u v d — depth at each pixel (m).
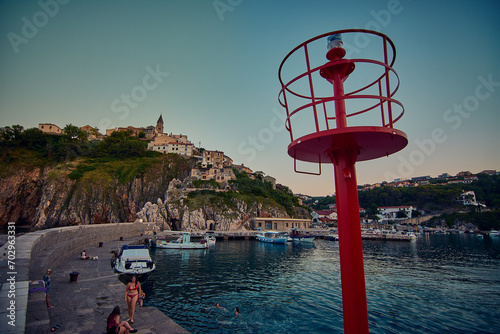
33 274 14.22
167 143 128.25
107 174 101.75
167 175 113.31
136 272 18.62
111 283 15.72
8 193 93.56
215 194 92.06
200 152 149.12
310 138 5.13
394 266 32.00
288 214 106.12
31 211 96.88
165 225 78.75
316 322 14.09
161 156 117.75
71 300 12.62
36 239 17.70
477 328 14.02
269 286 21.23
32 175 98.62
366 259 37.75
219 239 67.94
